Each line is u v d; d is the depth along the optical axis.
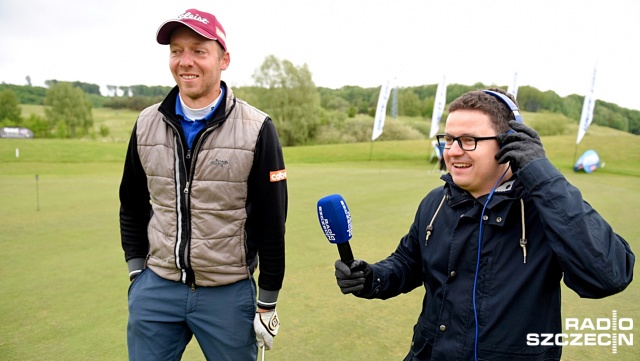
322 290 4.44
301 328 3.59
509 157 1.56
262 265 2.24
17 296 4.28
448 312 1.77
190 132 2.14
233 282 2.21
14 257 5.57
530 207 1.65
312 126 45.41
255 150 2.11
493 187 1.71
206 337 2.25
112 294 4.34
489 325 1.65
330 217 1.81
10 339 3.41
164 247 2.18
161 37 2.08
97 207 9.05
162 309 2.22
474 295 1.69
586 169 18.81
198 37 2.02
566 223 1.47
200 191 2.11
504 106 1.68
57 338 3.43
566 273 1.57
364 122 46.97
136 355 2.27
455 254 1.75
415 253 2.10
